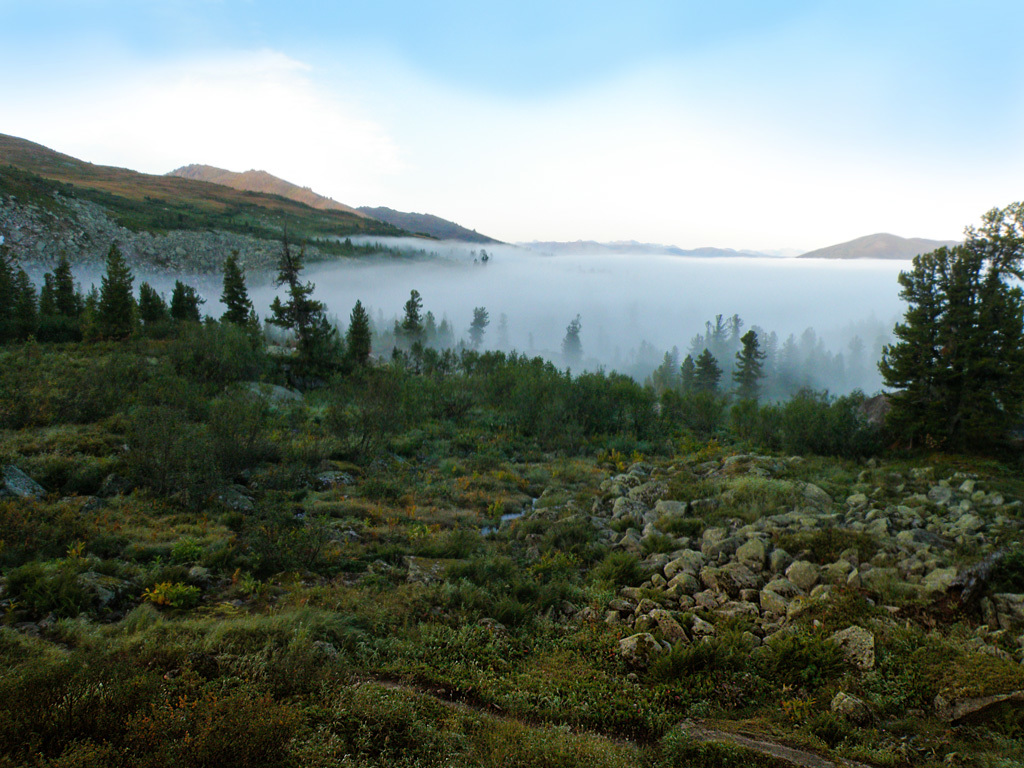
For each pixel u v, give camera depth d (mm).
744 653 9047
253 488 18047
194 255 163000
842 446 28281
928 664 8492
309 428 26938
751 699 8148
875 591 10859
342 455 23875
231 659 7539
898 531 14953
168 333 52125
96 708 5520
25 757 4867
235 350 39375
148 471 16484
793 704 7793
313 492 18531
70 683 5852
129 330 48125
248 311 62312
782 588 11250
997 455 25141
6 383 24844
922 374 27078
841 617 9875
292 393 39188
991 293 25391
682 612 10641
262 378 39312
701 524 16234
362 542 14562
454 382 42312
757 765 6367
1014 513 16172
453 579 12125
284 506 14750
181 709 5852
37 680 5812
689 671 8719
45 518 12742
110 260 48125
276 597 10594
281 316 45938
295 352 46781
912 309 27453
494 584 11953
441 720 6836
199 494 15789
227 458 18422
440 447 28109
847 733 7148
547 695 7922
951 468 23250
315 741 5809
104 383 26406
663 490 20406
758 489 18891
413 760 5844
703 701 7961
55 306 63656
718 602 11164
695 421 39531
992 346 25484
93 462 17312
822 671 8547
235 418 20562
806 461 25734
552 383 39219
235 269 61625
